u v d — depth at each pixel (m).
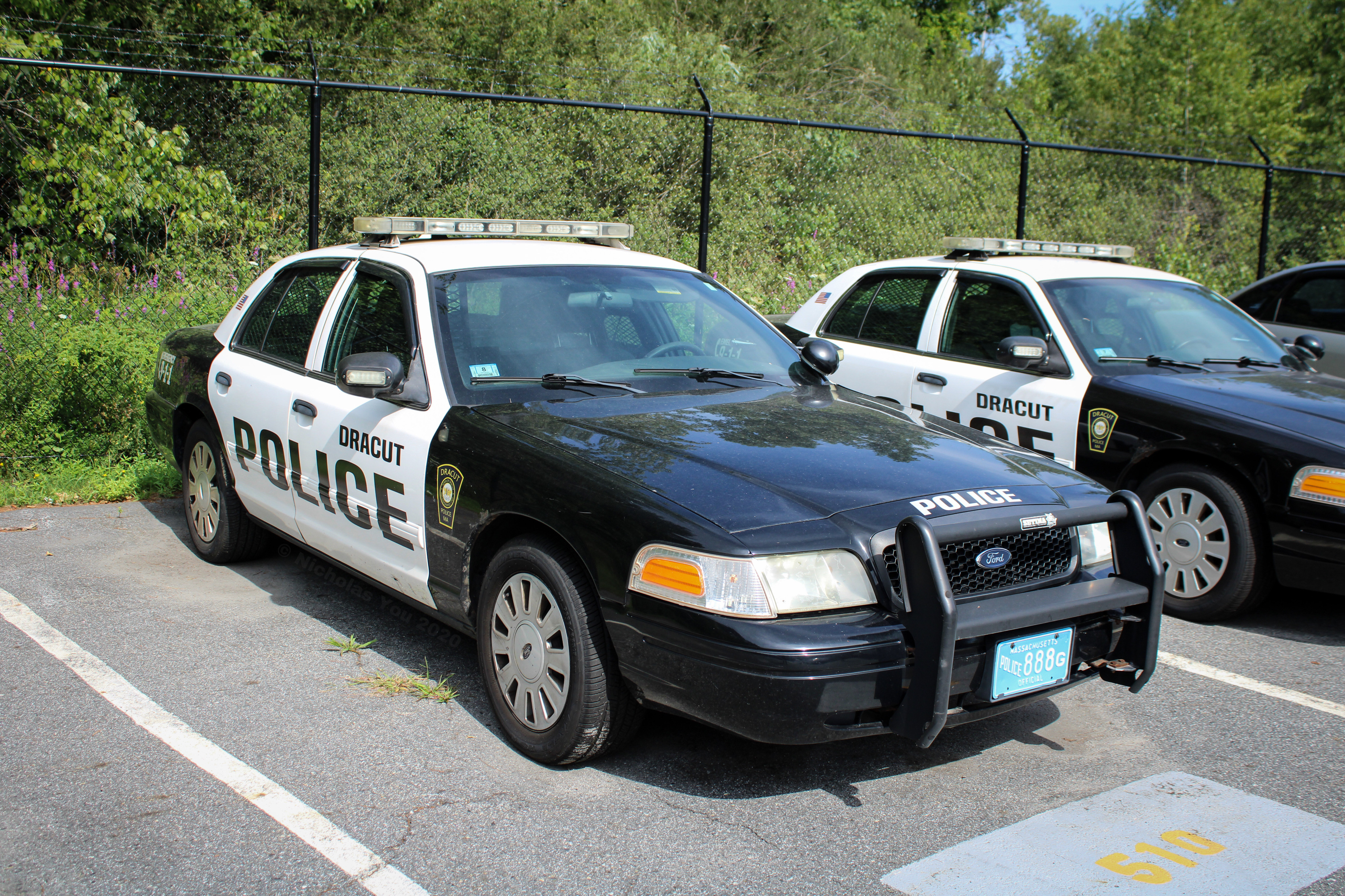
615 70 15.05
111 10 11.50
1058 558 3.36
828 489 3.19
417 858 2.88
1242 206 15.98
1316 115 23.86
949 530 3.01
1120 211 15.59
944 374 6.23
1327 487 4.66
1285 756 3.69
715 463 3.32
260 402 4.83
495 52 14.75
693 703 2.98
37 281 8.89
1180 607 5.19
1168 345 5.93
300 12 13.44
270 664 4.23
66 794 3.17
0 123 9.79
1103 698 4.19
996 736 3.80
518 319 4.20
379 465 4.05
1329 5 24.33
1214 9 23.45
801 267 12.84
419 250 4.54
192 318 8.31
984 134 17.00
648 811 3.18
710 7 20.02
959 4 31.17
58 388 6.97
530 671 3.45
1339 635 5.00
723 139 13.39
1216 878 2.89
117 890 2.70
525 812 3.15
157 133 10.12
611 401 3.91
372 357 3.87
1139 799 3.34
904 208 14.08
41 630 4.50
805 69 19.48
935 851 3.00
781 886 2.80
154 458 7.15
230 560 5.43
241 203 10.66
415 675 4.16
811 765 3.52
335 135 11.77
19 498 6.41
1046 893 2.80
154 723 3.66
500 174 11.98
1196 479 5.09
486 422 3.70
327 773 3.35
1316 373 6.00
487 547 3.71
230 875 2.78
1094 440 5.46
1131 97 24.23
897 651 2.94
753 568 2.90
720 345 4.53
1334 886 2.87
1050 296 5.99
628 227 5.30
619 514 3.13
